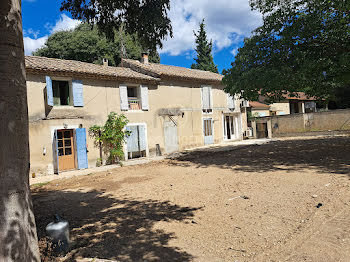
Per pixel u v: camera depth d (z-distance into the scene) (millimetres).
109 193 7191
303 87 11203
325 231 3736
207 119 19016
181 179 8289
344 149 11320
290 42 10344
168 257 3309
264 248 3406
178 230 4199
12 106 2574
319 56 10500
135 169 11203
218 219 4570
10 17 2619
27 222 2646
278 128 21359
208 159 12398
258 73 10211
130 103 14727
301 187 6027
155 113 15648
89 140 12508
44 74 11047
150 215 5027
